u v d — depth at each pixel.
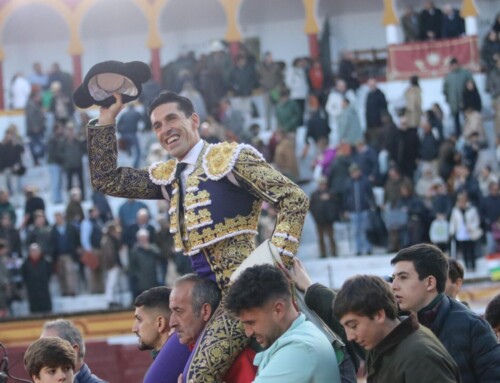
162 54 51.91
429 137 36.84
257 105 44.91
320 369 8.33
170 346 9.86
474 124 38.97
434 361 8.00
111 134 10.09
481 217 34.50
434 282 9.57
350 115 39.06
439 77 45.62
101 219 36.84
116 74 9.88
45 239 34.44
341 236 36.69
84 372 11.60
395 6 48.59
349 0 50.88
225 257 9.50
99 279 34.66
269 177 9.38
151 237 32.41
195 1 51.03
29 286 33.00
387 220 34.41
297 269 9.59
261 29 51.72
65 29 52.62
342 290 8.22
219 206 9.54
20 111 47.47
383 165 37.09
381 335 8.19
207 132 35.97
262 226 31.48
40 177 42.97
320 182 35.50
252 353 9.24
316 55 49.00
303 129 43.22
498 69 42.00
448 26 46.44
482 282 31.98
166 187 10.05
